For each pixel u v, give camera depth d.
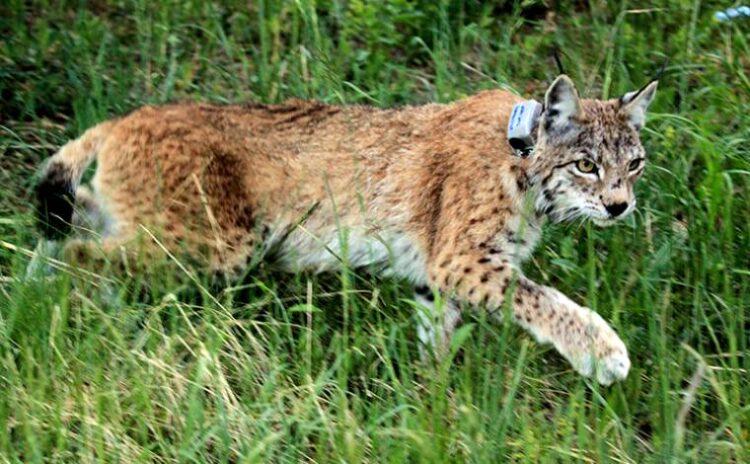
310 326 10.02
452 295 10.49
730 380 10.07
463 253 10.43
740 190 11.77
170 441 8.98
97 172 10.51
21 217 10.61
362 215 10.66
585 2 14.50
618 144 10.28
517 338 10.41
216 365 9.16
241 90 13.00
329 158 10.70
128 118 10.54
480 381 9.59
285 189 10.62
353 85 12.61
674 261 11.14
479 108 10.74
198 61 13.38
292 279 10.90
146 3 13.77
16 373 8.88
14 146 11.92
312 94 12.77
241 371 9.40
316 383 9.12
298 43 13.74
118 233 10.45
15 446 8.67
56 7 13.93
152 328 9.41
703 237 11.05
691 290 10.97
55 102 12.79
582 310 9.99
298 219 10.62
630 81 13.12
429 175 10.63
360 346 9.88
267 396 9.05
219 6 14.16
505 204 10.42
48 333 9.30
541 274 11.11
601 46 13.59
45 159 11.61
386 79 13.06
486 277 10.36
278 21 13.61
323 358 9.88
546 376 10.06
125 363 9.20
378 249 10.72
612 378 9.79
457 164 10.54
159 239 10.38
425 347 9.82
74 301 9.76
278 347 9.80
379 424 9.18
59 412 8.66
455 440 8.88
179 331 9.71
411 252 10.78
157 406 9.10
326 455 8.86
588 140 10.22
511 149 10.38
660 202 11.62
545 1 14.37
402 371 9.49
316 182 10.65
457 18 14.07
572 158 10.24
